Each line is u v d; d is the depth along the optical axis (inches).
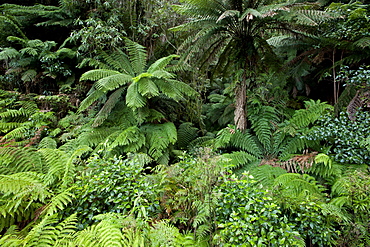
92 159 81.5
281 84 138.6
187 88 136.3
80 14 170.6
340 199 72.9
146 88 115.3
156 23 171.0
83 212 67.1
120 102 142.1
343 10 115.0
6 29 176.1
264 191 65.7
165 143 117.0
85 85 172.2
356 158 89.7
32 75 159.0
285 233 54.5
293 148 112.6
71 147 114.3
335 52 125.7
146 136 123.0
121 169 74.4
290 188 78.7
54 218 61.8
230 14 95.9
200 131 155.1
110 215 58.9
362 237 62.5
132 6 165.6
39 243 50.6
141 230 58.4
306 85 151.8
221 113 165.3
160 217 69.7
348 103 104.4
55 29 188.1
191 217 69.6
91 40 148.3
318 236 62.7
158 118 129.5
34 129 132.1
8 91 154.3
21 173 71.5
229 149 136.8
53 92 172.4
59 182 76.3
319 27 122.3
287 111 135.9
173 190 76.5
